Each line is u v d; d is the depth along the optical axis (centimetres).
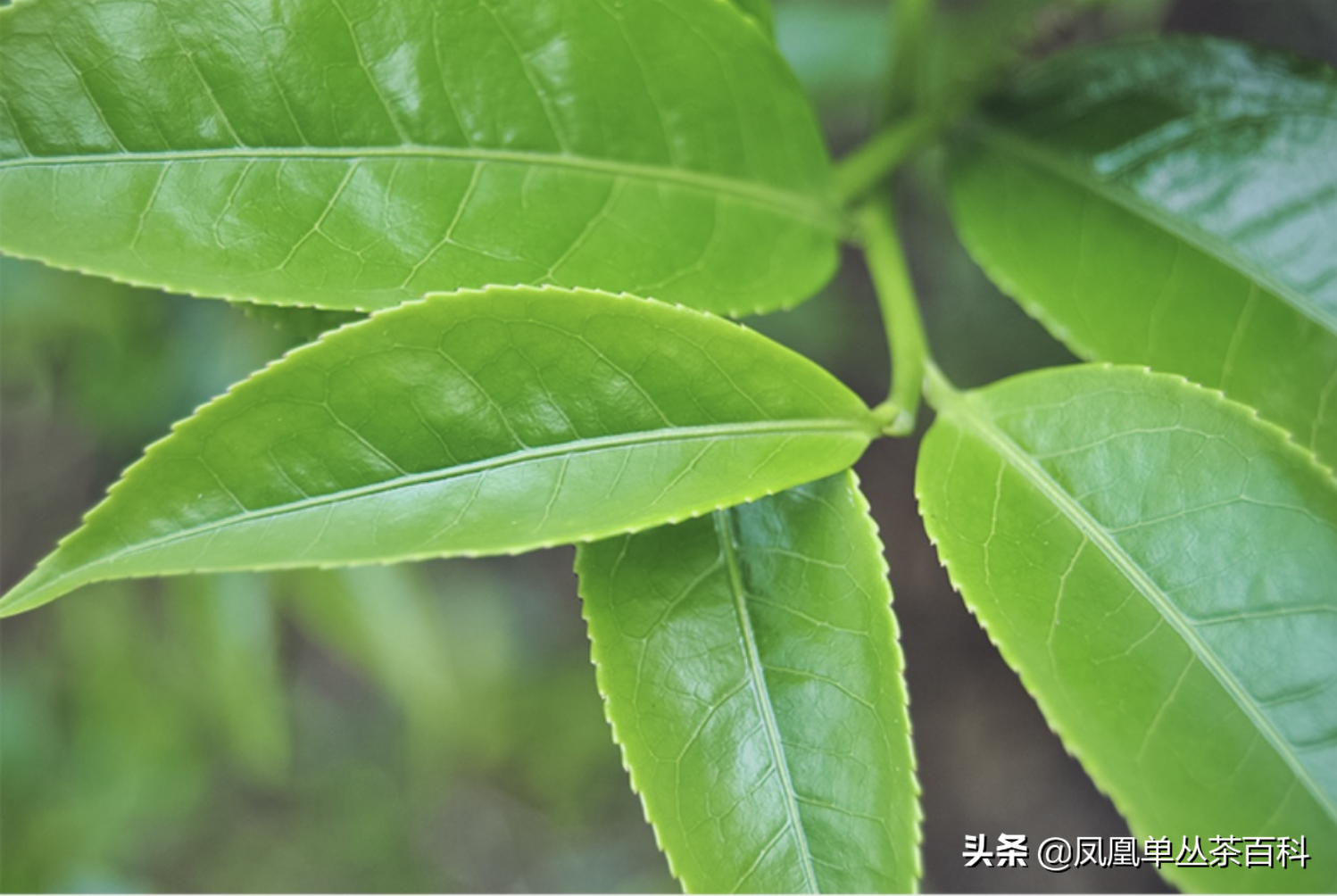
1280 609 20
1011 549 21
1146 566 20
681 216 22
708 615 21
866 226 24
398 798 77
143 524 19
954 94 25
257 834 76
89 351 40
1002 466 21
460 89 21
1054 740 57
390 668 49
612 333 20
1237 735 20
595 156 22
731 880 20
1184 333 23
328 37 21
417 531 19
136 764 57
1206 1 35
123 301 39
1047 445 21
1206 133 24
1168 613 20
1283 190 24
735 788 21
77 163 20
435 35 21
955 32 32
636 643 21
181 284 20
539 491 20
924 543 55
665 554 21
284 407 19
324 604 48
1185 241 24
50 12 20
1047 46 28
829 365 50
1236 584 20
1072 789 57
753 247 23
